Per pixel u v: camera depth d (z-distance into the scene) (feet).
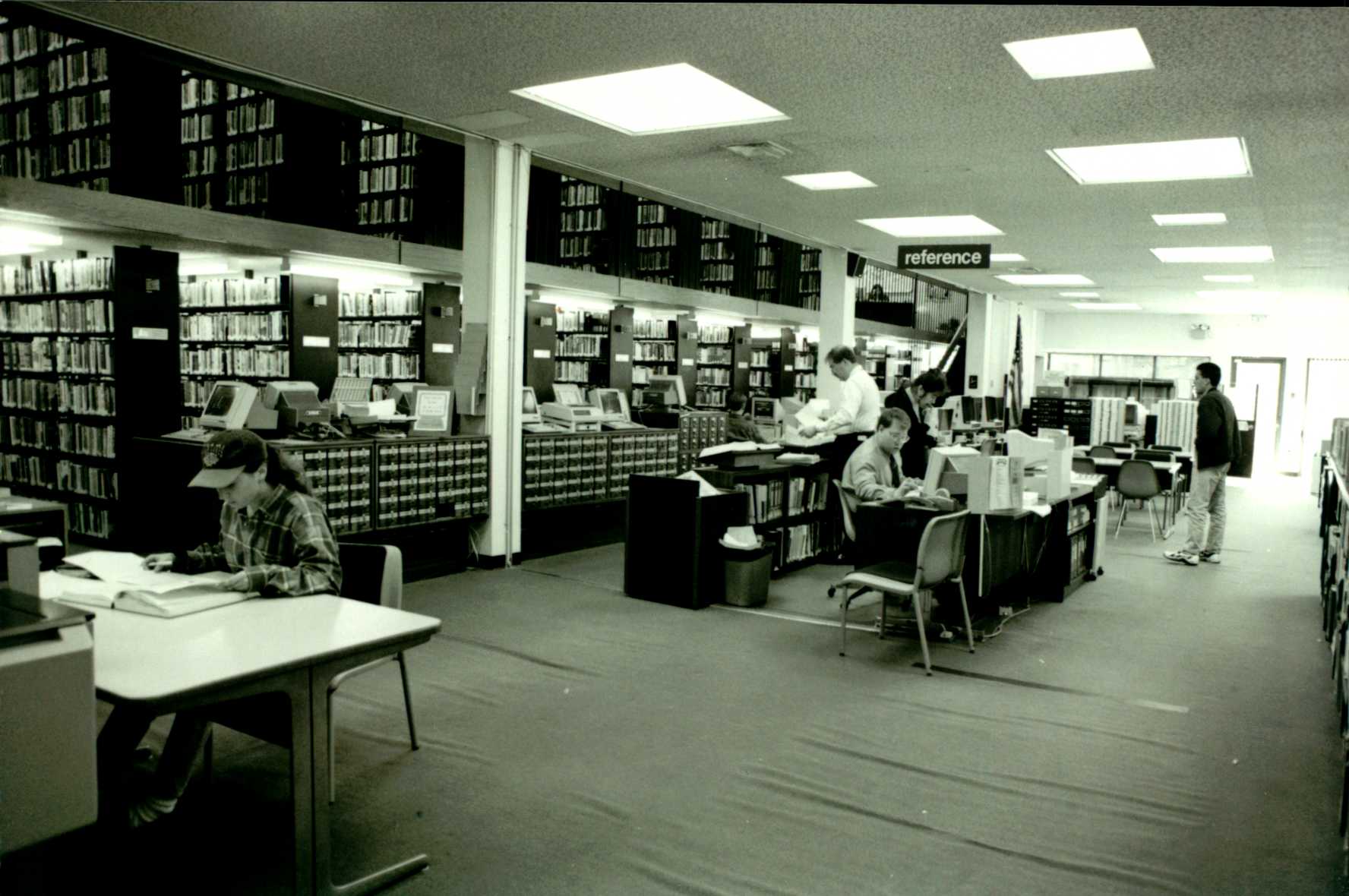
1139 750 12.66
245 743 11.87
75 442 27.22
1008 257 38.70
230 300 33.14
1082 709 14.28
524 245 23.36
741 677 15.25
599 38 14.87
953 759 12.12
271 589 9.49
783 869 9.14
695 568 19.66
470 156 22.76
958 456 19.08
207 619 8.56
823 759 11.94
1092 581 24.82
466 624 17.97
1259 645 18.58
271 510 10.27
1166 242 33.27
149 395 24.86
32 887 7.22
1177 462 37.78
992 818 10.44
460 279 35.58
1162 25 13.25
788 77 16.34
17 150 34.76
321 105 20.10
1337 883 9.18
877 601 20.86
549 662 15.69
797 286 53.31
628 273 47.67
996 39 14.12
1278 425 57.82
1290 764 12.34
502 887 8.66
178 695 6.57
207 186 38.14
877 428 19.76
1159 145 20.40
